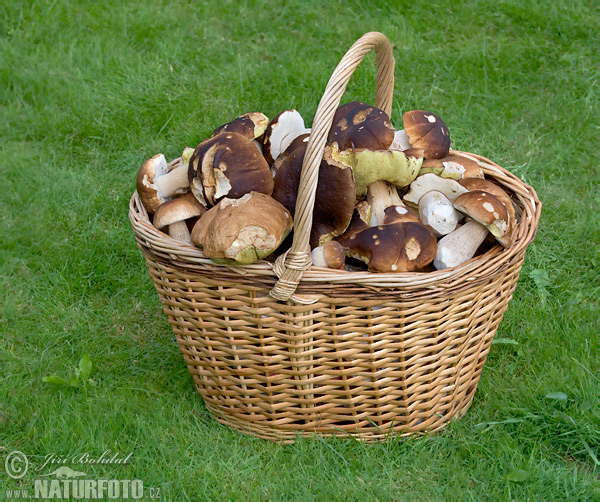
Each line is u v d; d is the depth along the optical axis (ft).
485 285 6.43
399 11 10.85
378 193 6.66
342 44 10.13
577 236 7.69
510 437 6.59
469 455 6.56
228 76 9.46
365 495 6.41
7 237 7.82
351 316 6.30
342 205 6.41
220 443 6.64
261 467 6.54
